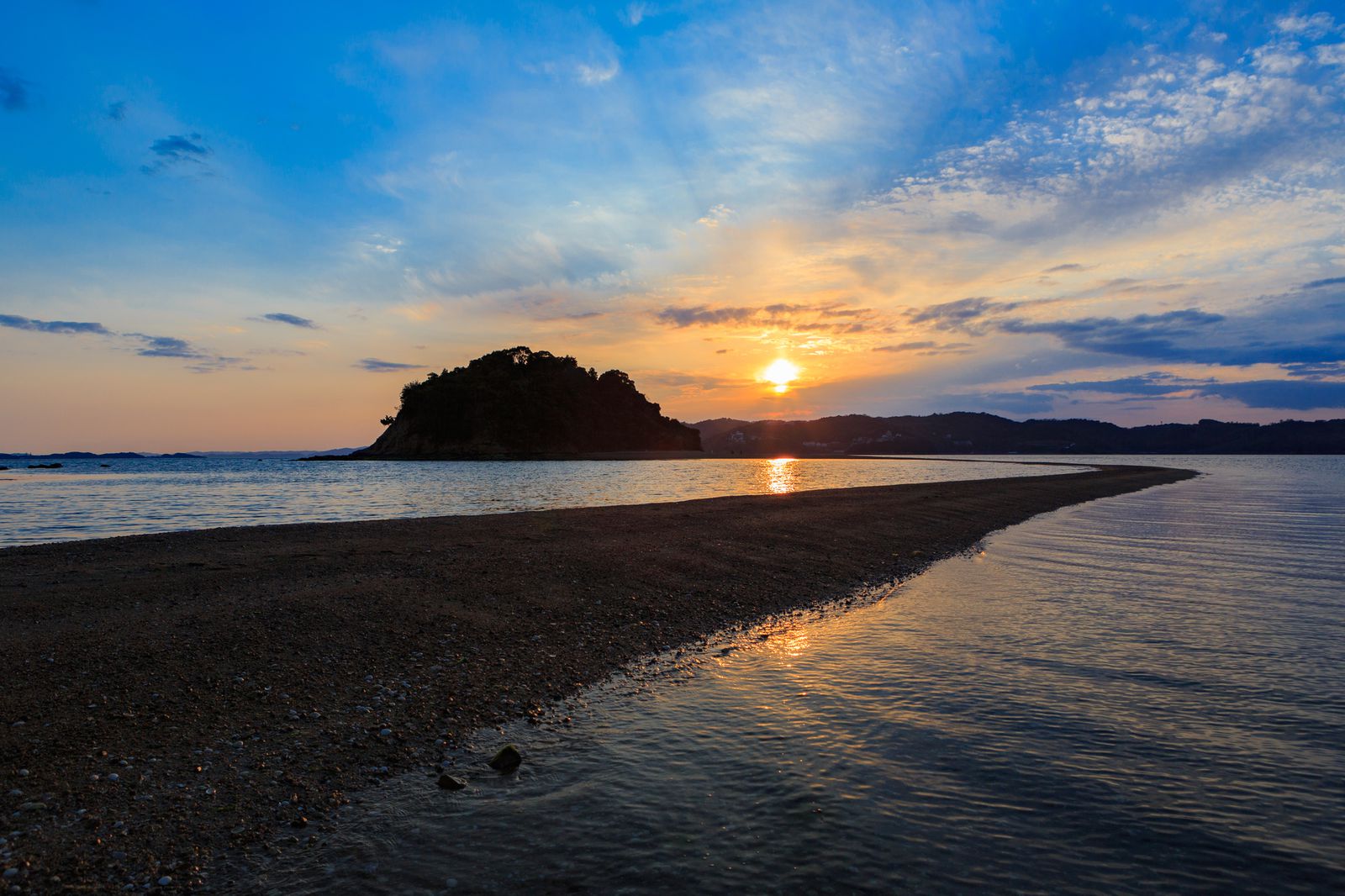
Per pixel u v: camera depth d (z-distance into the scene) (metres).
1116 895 4.20
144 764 5.69
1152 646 9.45
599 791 5.50
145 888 4.22
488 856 4.62
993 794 5.42
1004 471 88.56
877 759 6.05
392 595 10.85
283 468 107.62
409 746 6.29
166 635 8.66
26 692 6.84
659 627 10.56
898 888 4.25
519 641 9.40
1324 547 19.27
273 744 6.18
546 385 176.50
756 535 18.92
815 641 9.97
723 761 6.04
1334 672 8.31
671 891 4.23
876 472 86.44
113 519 25.89
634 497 39.34
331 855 4.62
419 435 168.12
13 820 4.79
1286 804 5.27
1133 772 5.77
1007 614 11.52
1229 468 97.62
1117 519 27.27
